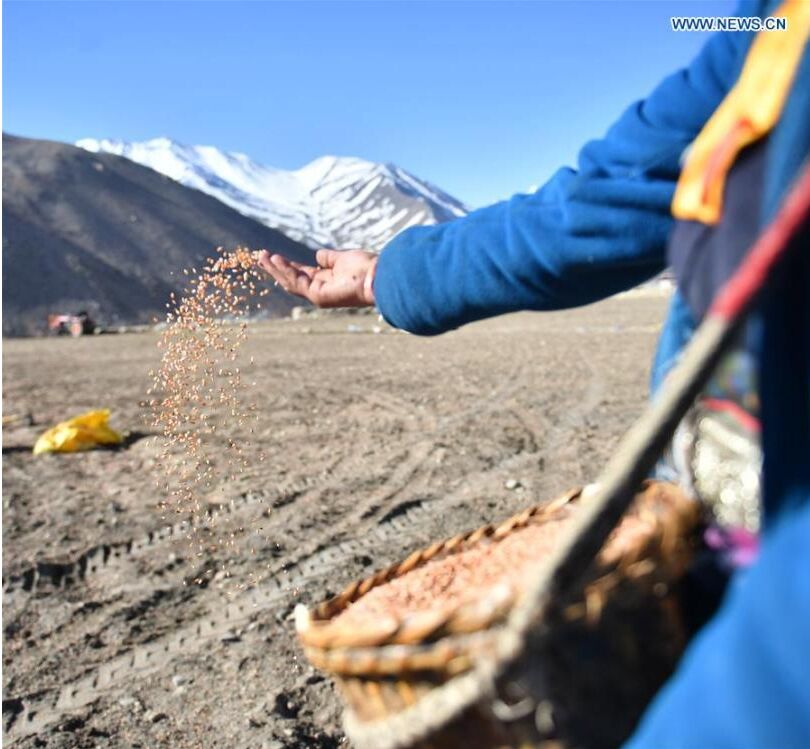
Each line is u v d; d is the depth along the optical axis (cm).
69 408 1228
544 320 2783
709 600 133
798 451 104
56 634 498
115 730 410
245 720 411
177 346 291
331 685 439
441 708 119
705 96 150
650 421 104
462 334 2289
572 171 165
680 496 139
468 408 1072
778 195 111
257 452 822
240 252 215
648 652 126
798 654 89
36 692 442
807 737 88
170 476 721
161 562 587
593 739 120
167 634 494
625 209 154
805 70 109
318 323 3538
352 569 571
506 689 117
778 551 94
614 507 105
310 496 710
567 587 108
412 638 125
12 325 6669
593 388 1184
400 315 183
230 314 285
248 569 571
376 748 127
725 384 130
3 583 559
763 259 98
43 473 819
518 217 167
